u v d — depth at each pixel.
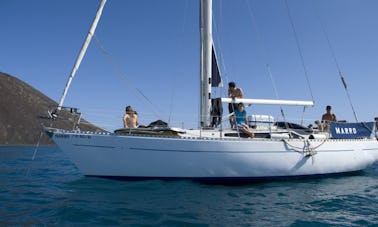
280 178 7.62
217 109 8.40
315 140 7.92
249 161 7.07
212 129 8.08
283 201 5.73
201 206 5.12
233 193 6.22
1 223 4.01
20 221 4.11
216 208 5.04
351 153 8.59
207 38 8.59
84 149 6.73
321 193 6.51
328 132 8.72
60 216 4.35
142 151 6.67
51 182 7.26
